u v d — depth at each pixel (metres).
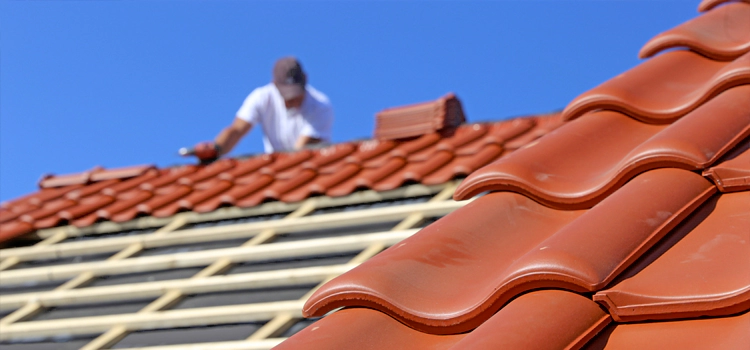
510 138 5.15
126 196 5.78
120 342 3.65
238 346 3.13
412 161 5.12
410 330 1.80
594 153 2.45
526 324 1.55
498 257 1.98
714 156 2.07
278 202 4.89
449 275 1.88
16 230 5.34
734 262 1.63
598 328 1.59
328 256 3.96
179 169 6.32
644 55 3.38
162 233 4.83
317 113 6.77
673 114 2.65
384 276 1.84
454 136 5.60
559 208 2.21
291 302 3.40
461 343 1.57
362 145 5.79
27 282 4.70
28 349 3.88
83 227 5.28
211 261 4.20
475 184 2.33
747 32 3.33
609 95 2.77
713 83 2.61
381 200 4.66
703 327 1.52
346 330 1.76
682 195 1.95
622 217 1.83
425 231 2.10
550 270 1.64
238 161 6.14
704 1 3.79
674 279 1.62
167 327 3.63
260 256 4.07
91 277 4.45
